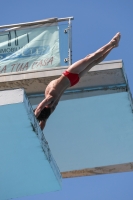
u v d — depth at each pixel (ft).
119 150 88.17
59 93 69.31
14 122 52.24
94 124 83.66
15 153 57.00
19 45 84.94
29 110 52.39
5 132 53.57
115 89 78.79
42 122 67.21
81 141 86.28
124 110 81.30
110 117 82.48
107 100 79.61
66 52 82.58
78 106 80.53
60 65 82.02
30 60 83.46
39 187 63.77
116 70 75.77
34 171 60.29
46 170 60.13
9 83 78.13
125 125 83.92
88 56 72.13
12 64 83.87
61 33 83.97
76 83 71.46
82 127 84.12
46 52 83.41
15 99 50.65
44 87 79.15
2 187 63.26
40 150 56.65
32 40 84.79
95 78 77.71
